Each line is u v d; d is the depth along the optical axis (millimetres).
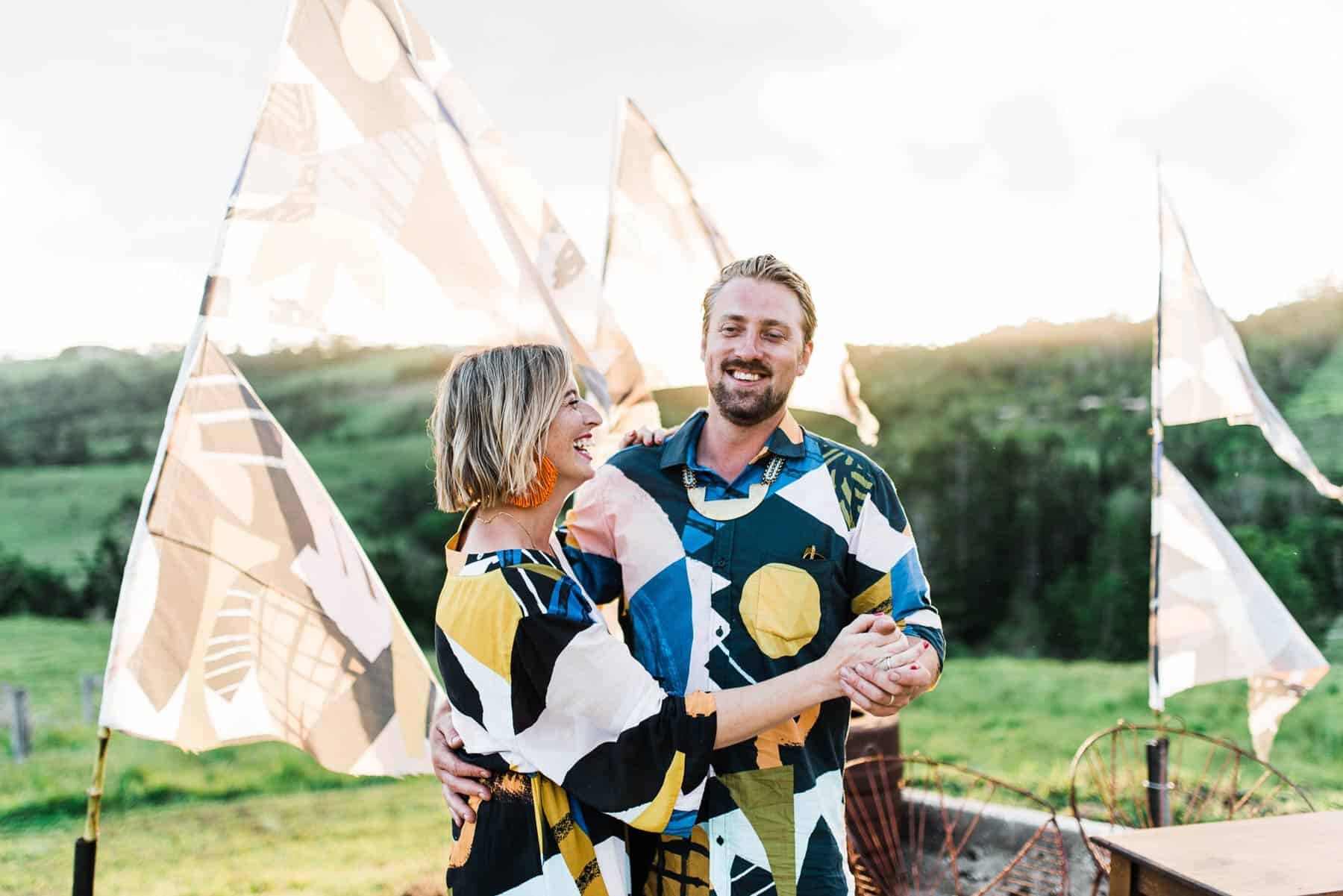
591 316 2418
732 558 1794
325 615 2201
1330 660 9727
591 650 1489
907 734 8320
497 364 1581
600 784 1472
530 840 1504
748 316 1794
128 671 2051
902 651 1541
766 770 1702
